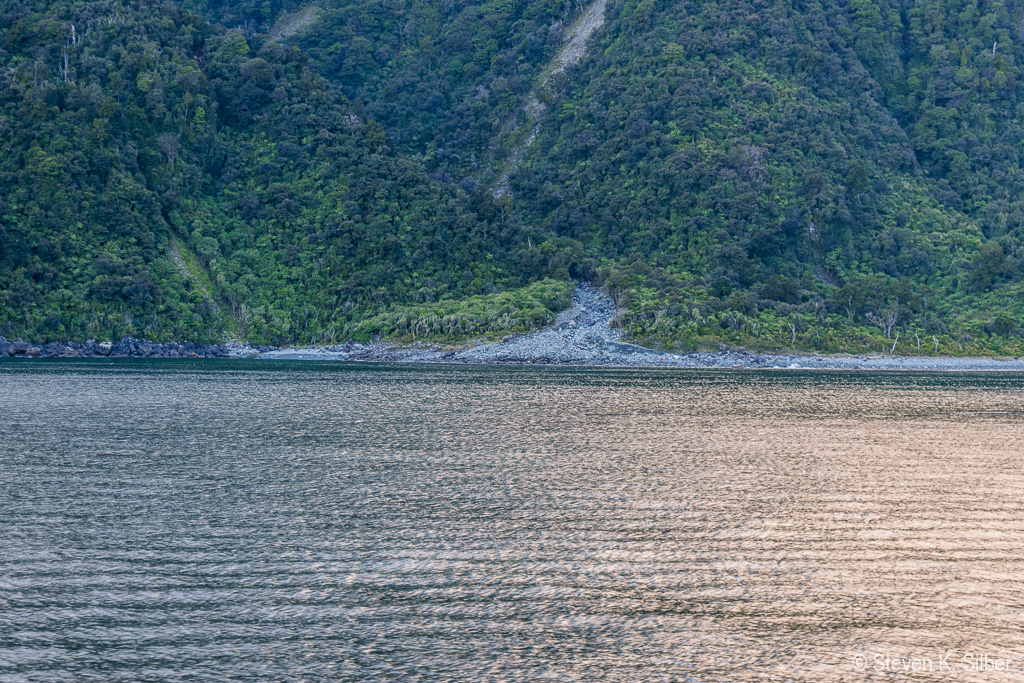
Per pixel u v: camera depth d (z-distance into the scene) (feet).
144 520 143.64
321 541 134.62
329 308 558.15
